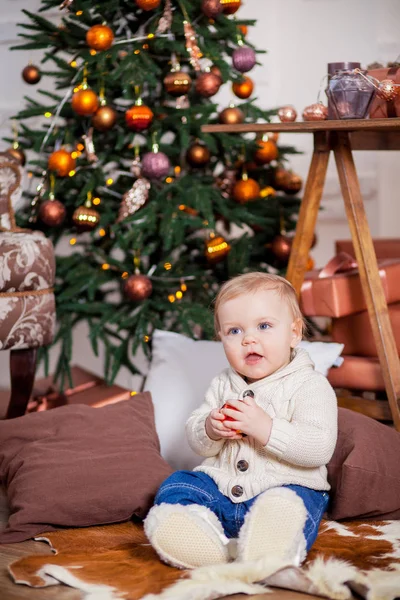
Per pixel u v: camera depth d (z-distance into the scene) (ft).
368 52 10.87
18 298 7.09
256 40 11.45
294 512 4.30
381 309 6.16
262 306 4.95
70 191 8.45
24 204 8.80
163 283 8.23
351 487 5.18
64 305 8.18
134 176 8.28
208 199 7.95
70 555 4.70
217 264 8.69
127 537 5.10
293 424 4.75
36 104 8.46
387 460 5.32
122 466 5.56
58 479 5.40
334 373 6.79
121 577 4.33
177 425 6.25
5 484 5.88
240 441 4.91
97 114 7.60
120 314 8.10
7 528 5.18
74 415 6.11
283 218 8.75
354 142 6.89
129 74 7.54
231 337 5.05
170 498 4.74
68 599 4.16
